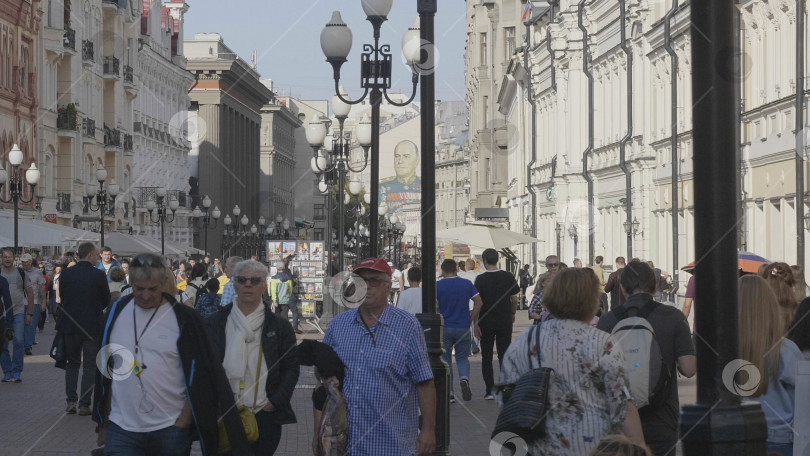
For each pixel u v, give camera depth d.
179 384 7.20
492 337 16.41
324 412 6.99
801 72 25.30
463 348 16.31
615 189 43.25
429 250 10.21
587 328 6.08
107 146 60.69
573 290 6.08
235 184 102.44
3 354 18.14
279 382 7.82
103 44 60.75
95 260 14.66
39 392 16.88
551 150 53.97
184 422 7.20
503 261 63.19
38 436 12.65
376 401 7.03
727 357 5.32
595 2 45.59
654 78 38.22
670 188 36.53
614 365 5.97
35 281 23.97
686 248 34.59
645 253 39.47
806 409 6.80
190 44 100.56
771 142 27.84
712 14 5.34
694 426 5.34
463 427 13.73
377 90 16.31
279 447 12.18
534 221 57.69
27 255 24.12
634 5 39.44
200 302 13.29
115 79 61.25
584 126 48.75
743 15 29.88
